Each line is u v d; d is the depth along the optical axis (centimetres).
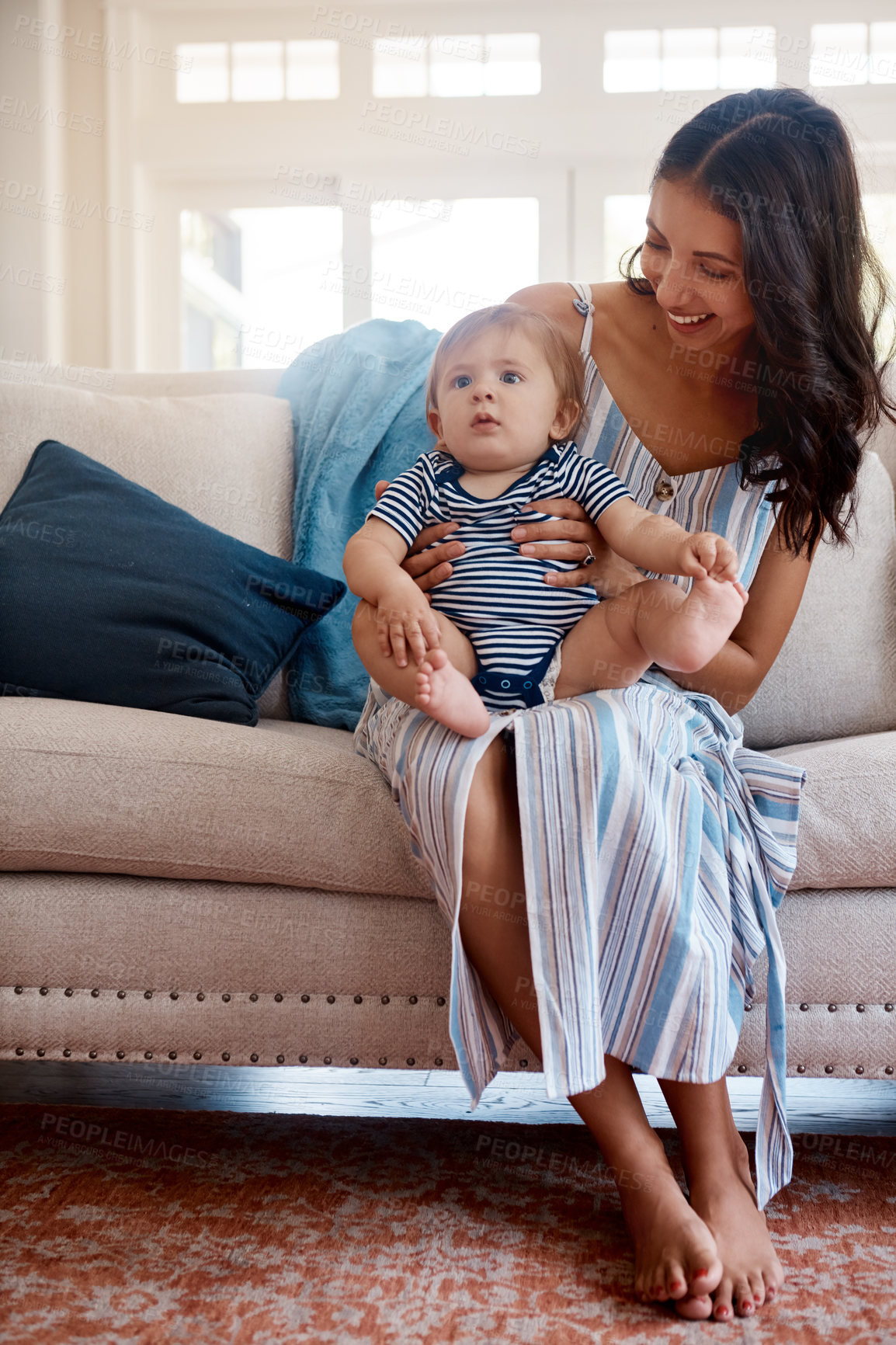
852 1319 81
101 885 106
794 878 104
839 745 118
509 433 106
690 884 94
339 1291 84
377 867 104
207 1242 92
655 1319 81
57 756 105
